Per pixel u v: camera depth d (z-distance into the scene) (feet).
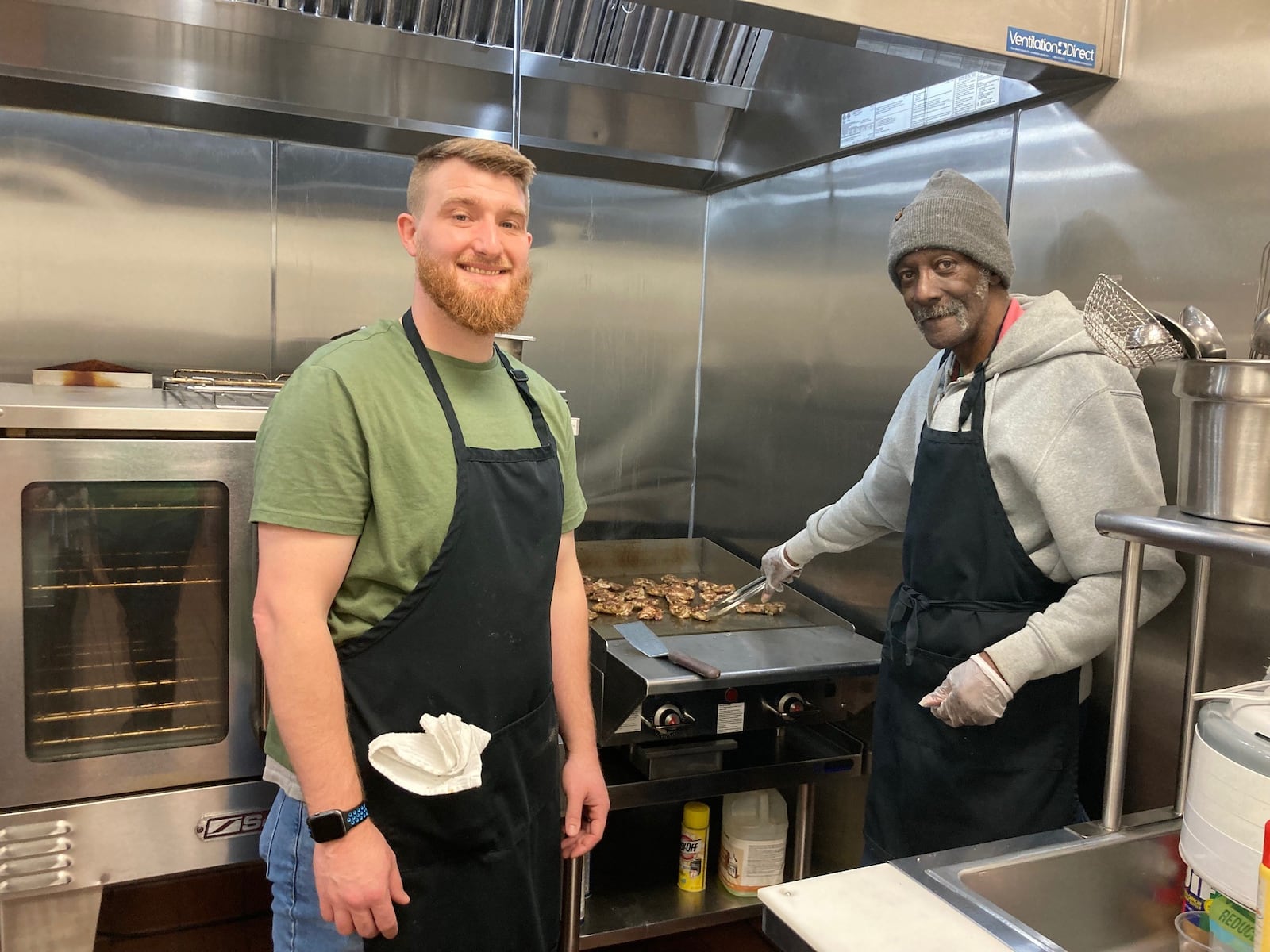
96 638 4.80
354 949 3.88
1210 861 2.87
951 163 6.17
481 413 4.05
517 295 3.96
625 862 7.39
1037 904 3.34
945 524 4.92
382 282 7.79
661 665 5.84
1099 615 4.30
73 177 6.77
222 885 7.09
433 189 3.85
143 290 7.06
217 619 5.02
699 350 9.25
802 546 6.56
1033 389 4.63
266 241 7.39
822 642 6.54
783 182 7.89
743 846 6.87
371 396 3.73
